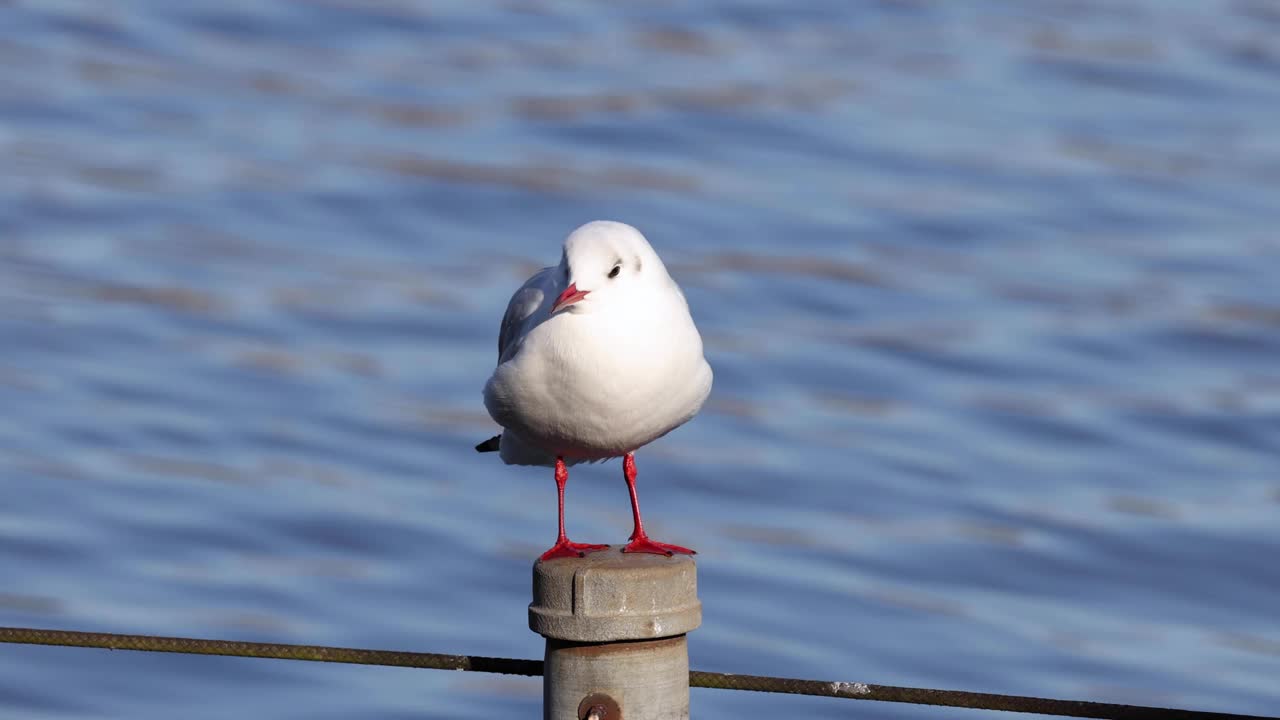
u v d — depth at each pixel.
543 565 9.95
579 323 11.38
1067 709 10.88
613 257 11.47
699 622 10.01
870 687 10.95
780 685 11.02
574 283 11.38
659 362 11.45
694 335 11.70
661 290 11.60
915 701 10.97
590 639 9.79
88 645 11.30
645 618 9.78
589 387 11.41
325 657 11.12
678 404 11.75
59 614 23.78
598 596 9.77
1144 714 10.91
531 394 11.61
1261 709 22.00
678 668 9.97
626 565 9.86
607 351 11.34
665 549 11.73
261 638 23.42
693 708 22.05
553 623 9.84
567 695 9.95
